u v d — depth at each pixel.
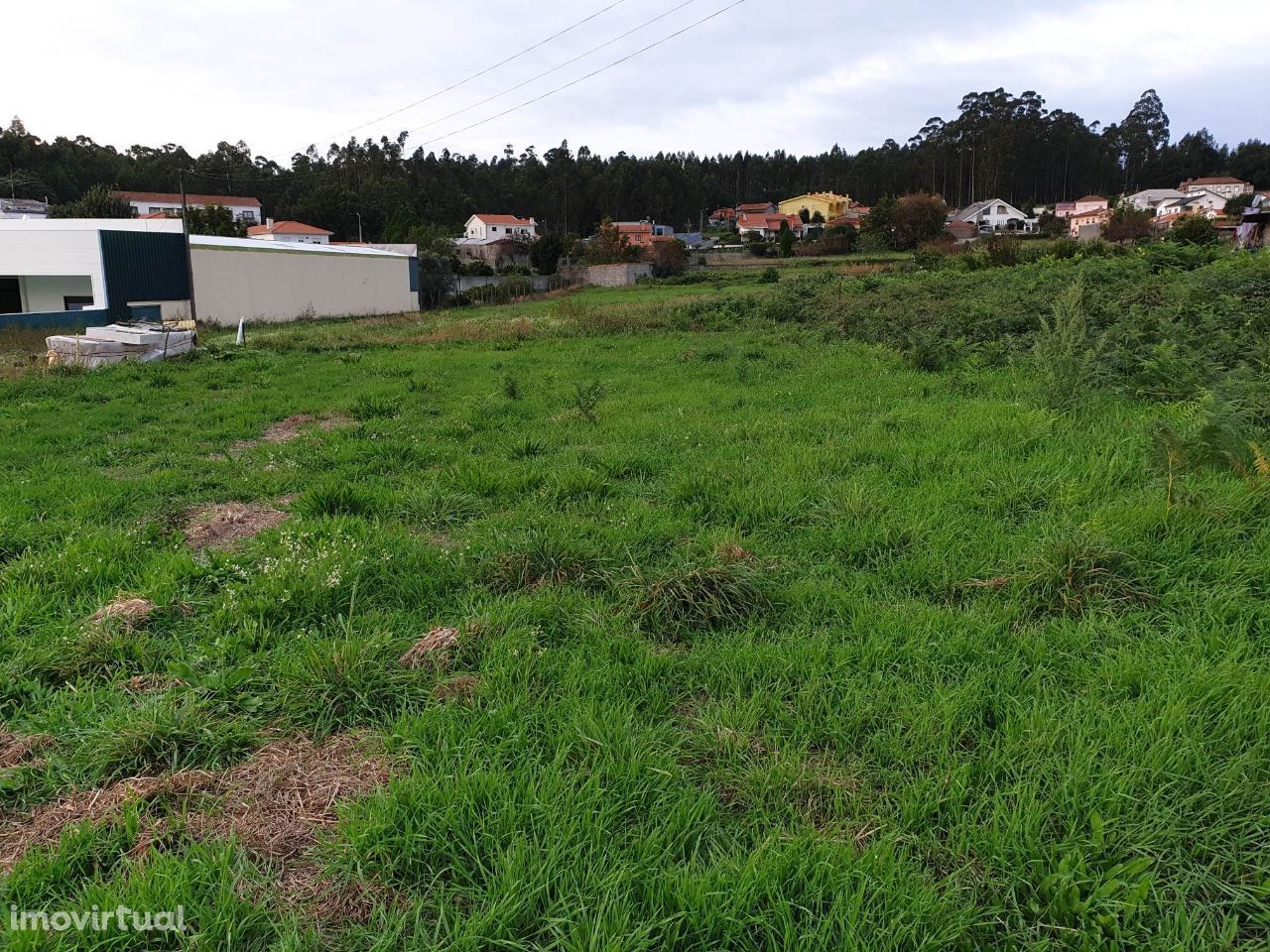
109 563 4.45
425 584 4.18
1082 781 2.39
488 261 72.94
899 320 15.22
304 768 2.69
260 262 34.00
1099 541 3.89
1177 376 7.55
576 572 4.26
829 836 2.28
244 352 18.31
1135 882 2.05
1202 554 4.02
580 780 2.53
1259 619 3.38
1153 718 2.71
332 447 7.76
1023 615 3.63
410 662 3.34
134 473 7.23
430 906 2.08
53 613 3.90
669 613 3.73
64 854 2.23
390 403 10.46
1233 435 4.81
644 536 4.86
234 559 4.54
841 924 1.93
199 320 30.97
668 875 2.08
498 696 3.02
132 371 14.84
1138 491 5.01
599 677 3.18
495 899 2.04
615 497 5.83
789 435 7.36
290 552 4.50
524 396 10.80
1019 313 13.07
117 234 29.36
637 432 7.93
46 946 1.92
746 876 2.08
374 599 4.05
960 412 7.75
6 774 2.59
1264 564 3.77
